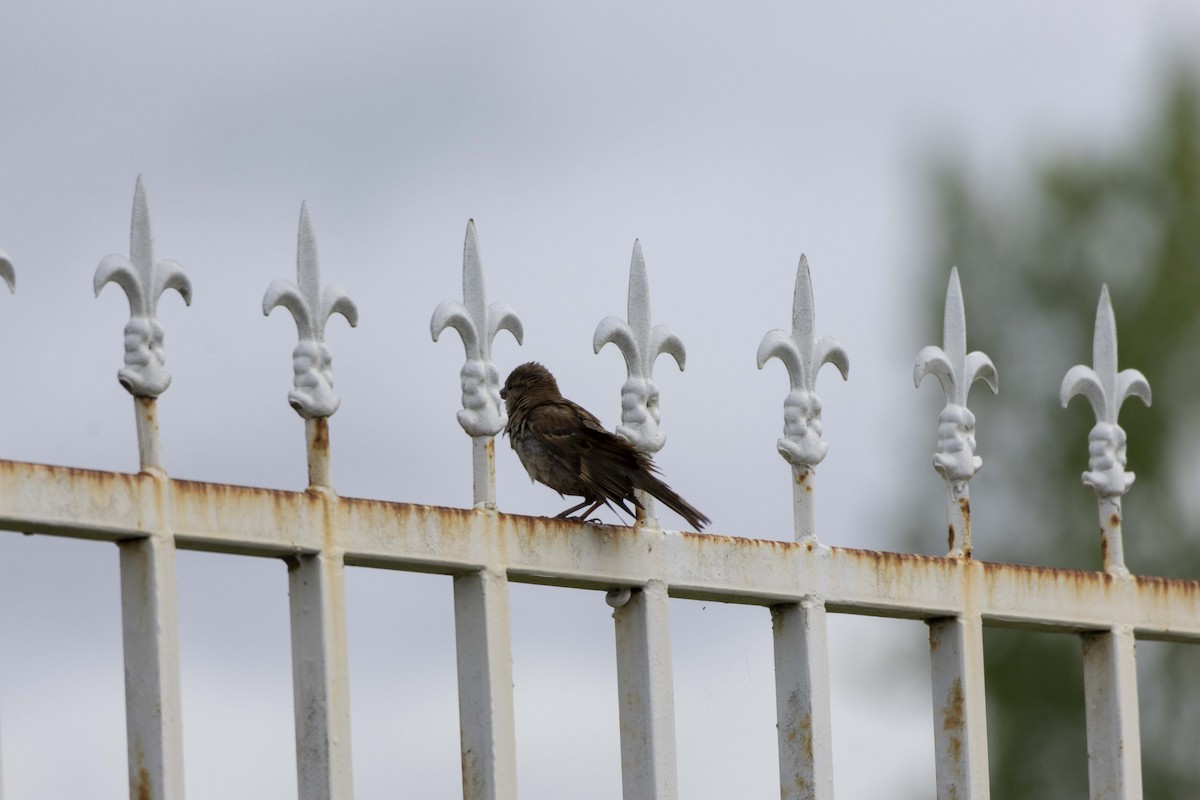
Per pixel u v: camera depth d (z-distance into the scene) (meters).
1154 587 11.38
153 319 7.83
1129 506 31.39
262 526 7.98
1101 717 11.20
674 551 9.46
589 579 9.13
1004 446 32.28
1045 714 30.61
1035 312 32.53
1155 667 30.45
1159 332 32.00
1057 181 32.81
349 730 8.13
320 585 8.13
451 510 8.65
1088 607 11.02
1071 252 32.53
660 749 9.30
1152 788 30.16
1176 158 32.66
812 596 9.84
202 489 7.82
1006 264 32.66
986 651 31.00
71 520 7.40
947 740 10.38
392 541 8.39
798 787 9.76
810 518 9.95
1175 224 32.44
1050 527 31.69
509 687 8.73
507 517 8.87
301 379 8.27
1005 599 10.61
